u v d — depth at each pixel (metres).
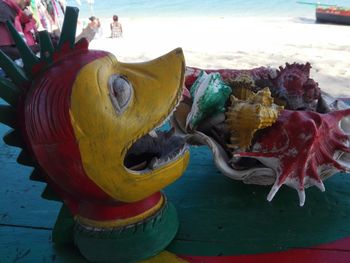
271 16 13.40
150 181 0.82
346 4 15.91
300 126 0.90
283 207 1.04
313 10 14.85
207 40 7.59
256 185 1.14
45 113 0.76
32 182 1.25
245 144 0.94
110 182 0.78
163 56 0.83
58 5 5.54
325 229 0.96
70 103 0.74
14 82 0.82
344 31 8.20
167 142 0.91
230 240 0.94
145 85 0.79
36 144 0.79
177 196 1.11
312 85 1.06
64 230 0.95
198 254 0.91
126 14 16.25
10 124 0.83
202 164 1.27
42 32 0.80
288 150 0.91
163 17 14.47
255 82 1.10
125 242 0.87
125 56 6.43
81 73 0.75
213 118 1.04
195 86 1.03
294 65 1.08
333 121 0.96
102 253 0.87
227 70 1.16
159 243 0.90
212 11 16.33
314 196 1.08
